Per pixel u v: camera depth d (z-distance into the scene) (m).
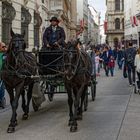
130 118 10.99
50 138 8.82
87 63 10.71
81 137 8.88
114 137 8.82
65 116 11.58
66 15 57.00
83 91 10.73
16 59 9.96
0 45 12.59
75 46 9.88
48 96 14.56
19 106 13.59
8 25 21.75
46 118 11.31
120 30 116.06
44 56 12.28
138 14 55.81
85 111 12.28
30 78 10.81
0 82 12.90
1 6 20.36
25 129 9.83
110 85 20.50
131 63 19.22
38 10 29.66
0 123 10.70
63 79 11.03
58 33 12.40
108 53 27.06
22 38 10.23
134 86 18.00
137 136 8.91
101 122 10.52
